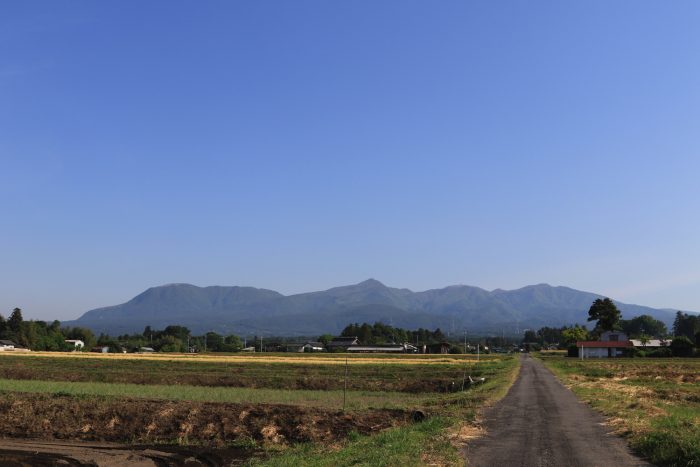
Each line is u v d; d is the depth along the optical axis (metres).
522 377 63.03
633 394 42.22
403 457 18.06
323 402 41.69
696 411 31.05
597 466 17.19
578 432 23.56
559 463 17.64
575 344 153.88
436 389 61.78
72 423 34.66
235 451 28.92
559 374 69.81
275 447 29.17
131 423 34.06
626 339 158.12
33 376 71.25
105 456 28.14
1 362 92.69
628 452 19.34
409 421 31.33
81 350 188.25
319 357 129.25
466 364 94.62
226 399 43.25
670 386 52.28
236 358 116.00
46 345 179.50
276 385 64.19
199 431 32.50
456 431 23.61
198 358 113.50
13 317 189.25
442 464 17.44
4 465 26.58
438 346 191.62
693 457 16.89
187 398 42.94
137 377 69.88
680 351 137.00
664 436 19.73
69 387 52.38
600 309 183.50
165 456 28.03
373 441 22.64
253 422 32.66
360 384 64.69
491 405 33.84
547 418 27.83
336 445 24.47
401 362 101.81
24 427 34.56
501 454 19.06
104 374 72.38
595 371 77.31
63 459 27.62
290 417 32.81
